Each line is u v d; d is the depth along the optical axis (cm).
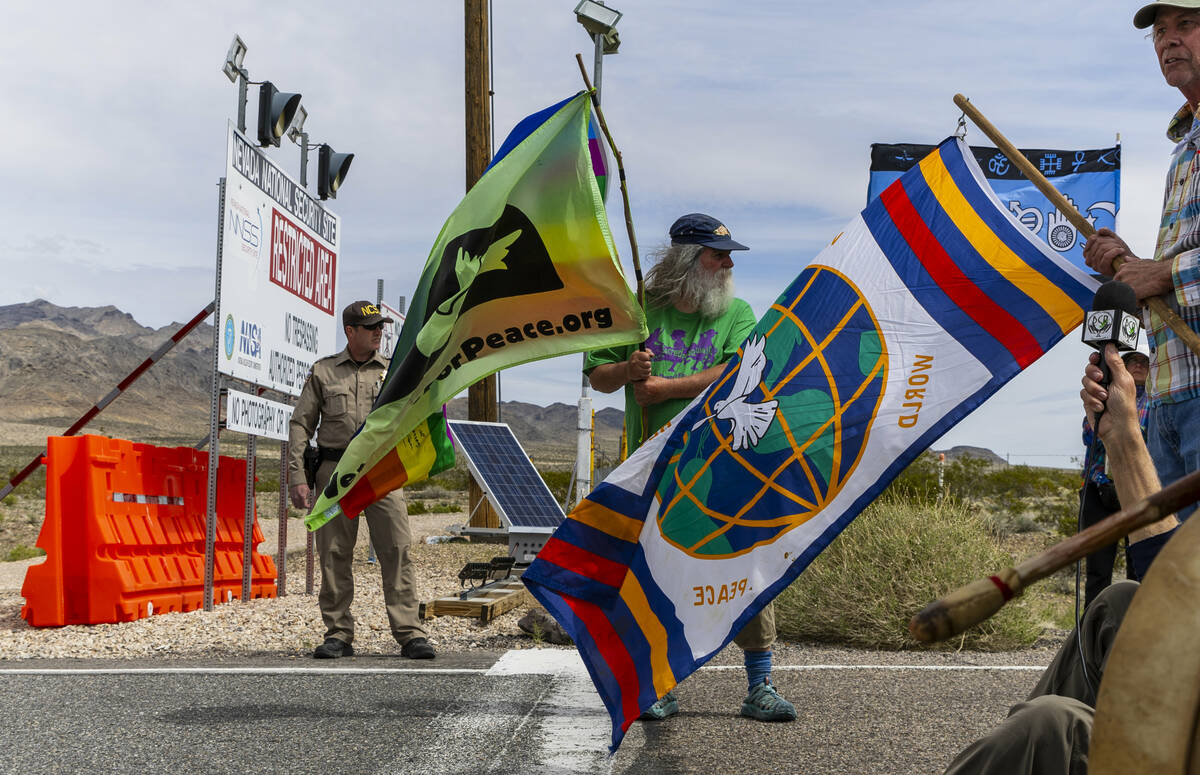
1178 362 359
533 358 518
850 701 536
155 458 919
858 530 813
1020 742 158
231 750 425
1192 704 97
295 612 875
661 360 531
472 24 1583
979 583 94
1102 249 364
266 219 1005
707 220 529
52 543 809
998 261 372
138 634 766
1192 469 360
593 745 434
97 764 404
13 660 671
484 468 1301
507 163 519
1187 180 374
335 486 548
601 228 507
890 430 367
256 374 988
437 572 1217
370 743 436
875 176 1086
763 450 386
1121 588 193
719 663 675
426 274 530
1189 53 365
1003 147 352
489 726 470
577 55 464
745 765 403
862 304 386
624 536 410
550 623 759
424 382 529
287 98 1008
